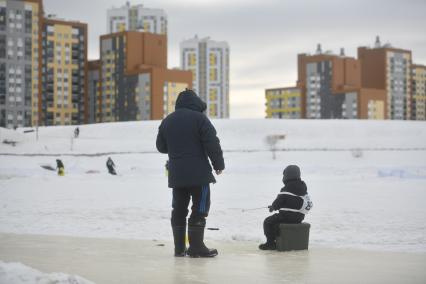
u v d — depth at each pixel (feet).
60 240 41.78
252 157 344.90
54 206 82.12
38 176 168.66
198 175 33.88
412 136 484.74
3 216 66.69
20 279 23.08
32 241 40.93
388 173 185.88
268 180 163.84
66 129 510.99
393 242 45.78
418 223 61.52
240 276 27.22
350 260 32.89
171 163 34.30
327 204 87.86
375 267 30.25
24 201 91.76
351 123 538.47
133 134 487.61
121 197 102.01
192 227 34.14
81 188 126.31
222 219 66.28
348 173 207.31
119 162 303.89
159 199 97.66
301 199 38.27
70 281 23.25
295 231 37.58
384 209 79.15
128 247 38.50
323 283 25.62
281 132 500.33
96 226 56.59
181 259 32.96
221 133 494.59
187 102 35.04
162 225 58.18
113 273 27.68
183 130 34.06
